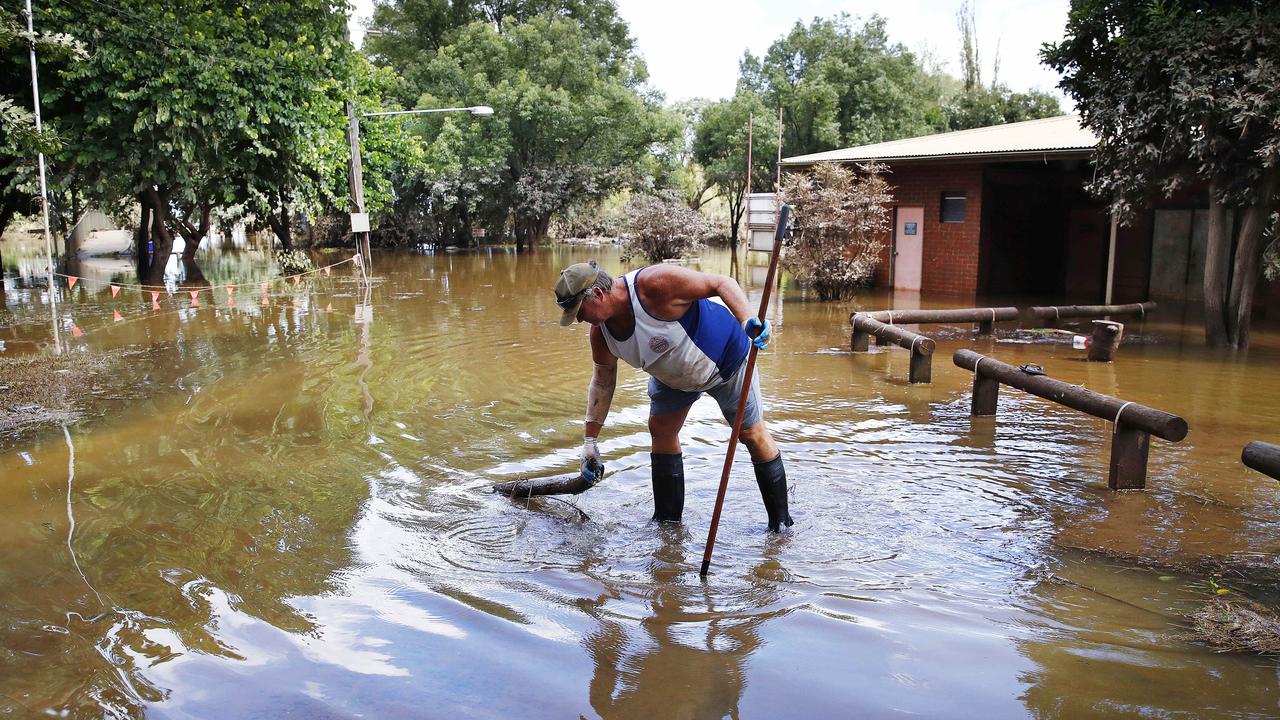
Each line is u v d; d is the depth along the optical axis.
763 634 3.25
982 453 5.77
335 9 18.83
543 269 23.19
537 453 5.75
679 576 3.81
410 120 30.08
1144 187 10.38
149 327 11.64
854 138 32.81
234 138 16.19
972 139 17.97
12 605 3.46
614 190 34.91
